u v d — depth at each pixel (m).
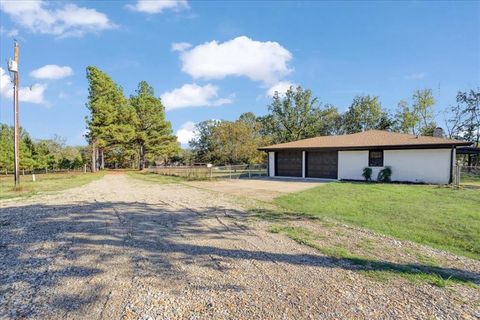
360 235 5.45
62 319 2.55
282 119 39.62
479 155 28.77
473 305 2.82
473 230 5.89
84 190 13.77
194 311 2.68
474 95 33.47
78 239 5.16
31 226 6.20
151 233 5.58
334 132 42.25
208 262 4.00
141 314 2.62
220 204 9.07
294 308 2.73
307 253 4.39
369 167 17.12
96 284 3.29
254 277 3.48
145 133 37.50
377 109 40.03
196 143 46.00
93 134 33.06
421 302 2.87
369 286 3.23
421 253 4.46
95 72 32.78
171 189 13.91
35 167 34.47
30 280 3.41
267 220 6.75
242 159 33.19
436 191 11.66
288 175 21.09
